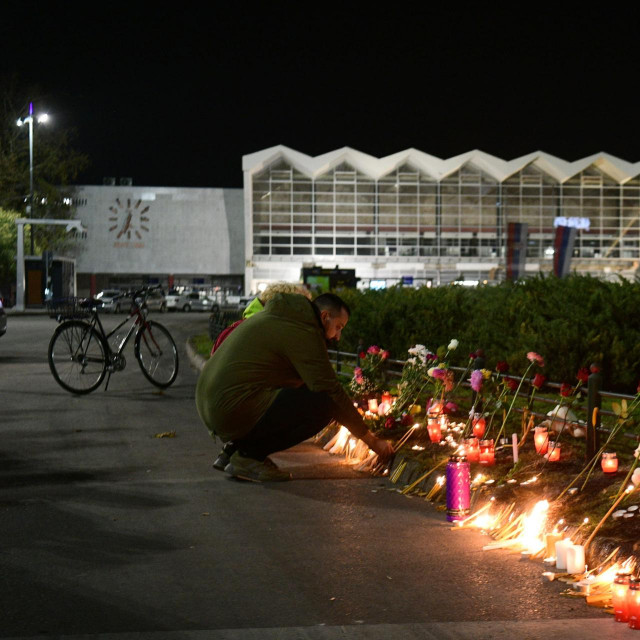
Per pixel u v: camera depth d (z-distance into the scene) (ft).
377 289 53.01
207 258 311.06
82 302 39.78
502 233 270.05
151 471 22.62
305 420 20.48
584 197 270.46
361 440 22.77
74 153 221.46
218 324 73.56
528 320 35.01
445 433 24.08
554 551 14.46
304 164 258.57
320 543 15.71
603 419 27.35
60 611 12.03
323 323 21.08
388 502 19.12
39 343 76.28
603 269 266.77
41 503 18.86
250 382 20.51
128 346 64.59
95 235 304.50
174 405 36.29
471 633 11.20
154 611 12.05
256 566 14.24
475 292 48.32
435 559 14.71
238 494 19.88
